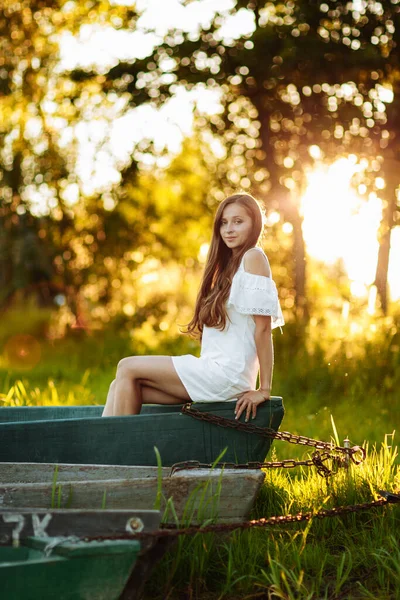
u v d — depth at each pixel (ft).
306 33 29.35
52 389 24.41
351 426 20.21
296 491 13.55
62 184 41.98
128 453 12.68
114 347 34.09
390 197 29.14
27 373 30.99
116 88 34.27
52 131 41.27
